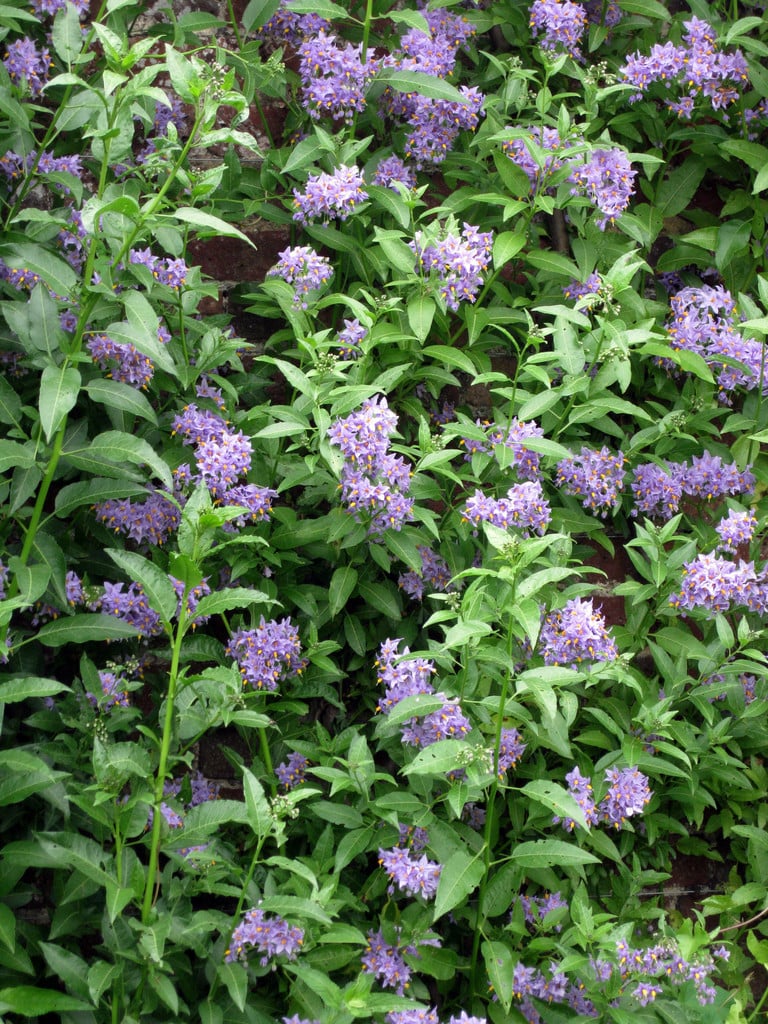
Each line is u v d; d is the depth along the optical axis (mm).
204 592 2924
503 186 3443
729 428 3346
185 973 2523
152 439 3041
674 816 3340
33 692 2256
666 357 3318
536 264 3324
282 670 2988
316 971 2340
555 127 3436
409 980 2719
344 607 3236
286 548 3025
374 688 3242
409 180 3391
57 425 2432
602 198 3281
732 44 3695
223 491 2881
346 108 3385
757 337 3361
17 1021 2498
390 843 2740
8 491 2645
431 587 3207
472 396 3535
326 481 2996
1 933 2281
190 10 3498
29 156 3184
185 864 2465
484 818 3000
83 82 2418
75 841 2291
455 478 2896
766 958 2980
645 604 3234
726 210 3682
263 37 3482
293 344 3389
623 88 3291
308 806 2725
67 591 2781
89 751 2658
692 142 3684
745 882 3443
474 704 2812
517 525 2984
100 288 2484
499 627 2912
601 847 3029
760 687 3268
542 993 2775
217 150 3457
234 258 3461
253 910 2422
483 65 3617
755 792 3314
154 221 2479
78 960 2273
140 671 3090
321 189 3102
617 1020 2557
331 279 3342
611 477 3221
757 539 3410
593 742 3127
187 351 3096
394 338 3016
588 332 3301
